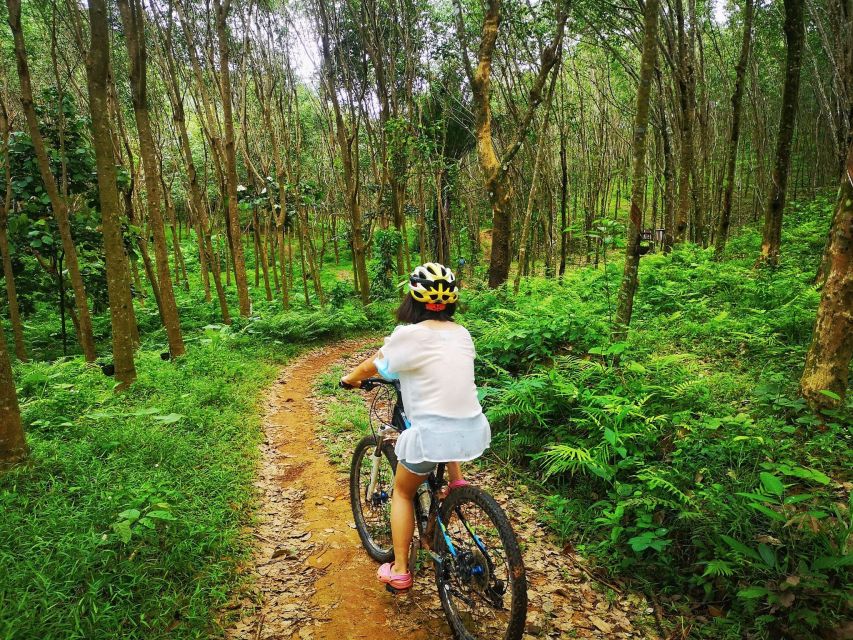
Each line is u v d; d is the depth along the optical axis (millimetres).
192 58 12219
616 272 9695
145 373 7445
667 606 2941
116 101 12391
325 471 4914
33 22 13133
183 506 3768
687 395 4574
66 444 4559
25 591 2672
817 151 20734
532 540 3615
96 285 12242
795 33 8867
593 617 2873
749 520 3189
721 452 3730
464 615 2789
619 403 4168
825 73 16391
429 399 2508
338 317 13305
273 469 4949
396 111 15570
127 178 11664
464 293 10656
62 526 3311
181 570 3131
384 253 18797
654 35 4773
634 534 3428
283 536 3807
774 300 7613
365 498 3654
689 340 6672
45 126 10516
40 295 14602
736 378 5332
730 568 2863
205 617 2801
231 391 6969
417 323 2619
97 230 11406
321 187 23984
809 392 4340
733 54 18219
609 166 22094
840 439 3939
